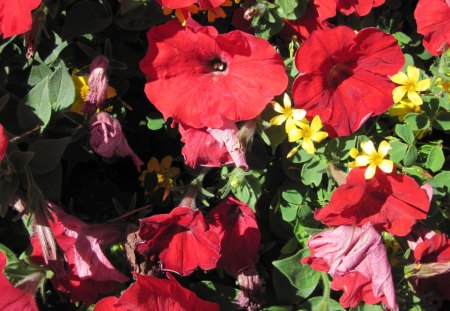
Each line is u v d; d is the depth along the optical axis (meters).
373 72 0.39
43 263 0.40
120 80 0.45
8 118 0.43
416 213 0.38
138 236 0.38
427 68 0.49
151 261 0.39
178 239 0.39
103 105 0.41
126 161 0.49
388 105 0.39
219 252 0.39
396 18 0.47
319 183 0.42
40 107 0.40
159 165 0.46
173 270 0.39
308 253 0.42
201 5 0.39
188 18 0.38
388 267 0.37
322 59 0.38
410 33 0.49
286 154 0.43
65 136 0.43
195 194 0.42
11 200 0.39
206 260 0.39
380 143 0.40
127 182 0.49
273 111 0.41
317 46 0.37
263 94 0.38
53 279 0.41
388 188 0.38
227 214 0.42
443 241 0.39
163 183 0.46
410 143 0.41
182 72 0.40
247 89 0.38
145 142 0.48
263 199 0.45
